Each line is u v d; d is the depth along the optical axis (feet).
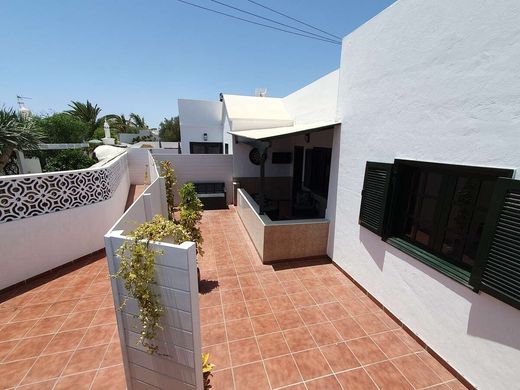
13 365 13.79
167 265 9.93
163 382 11.75
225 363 14.33
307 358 14.79
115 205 31.30
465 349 13.10
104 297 19.61
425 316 15.38
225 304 19.40
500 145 11.16
